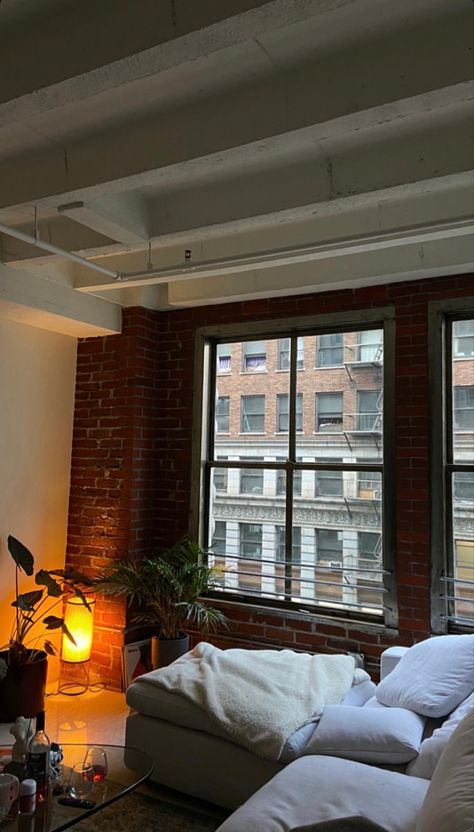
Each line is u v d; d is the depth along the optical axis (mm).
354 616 3871
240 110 2146
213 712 2660
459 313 3705
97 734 3482
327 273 3852
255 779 2504
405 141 2447
